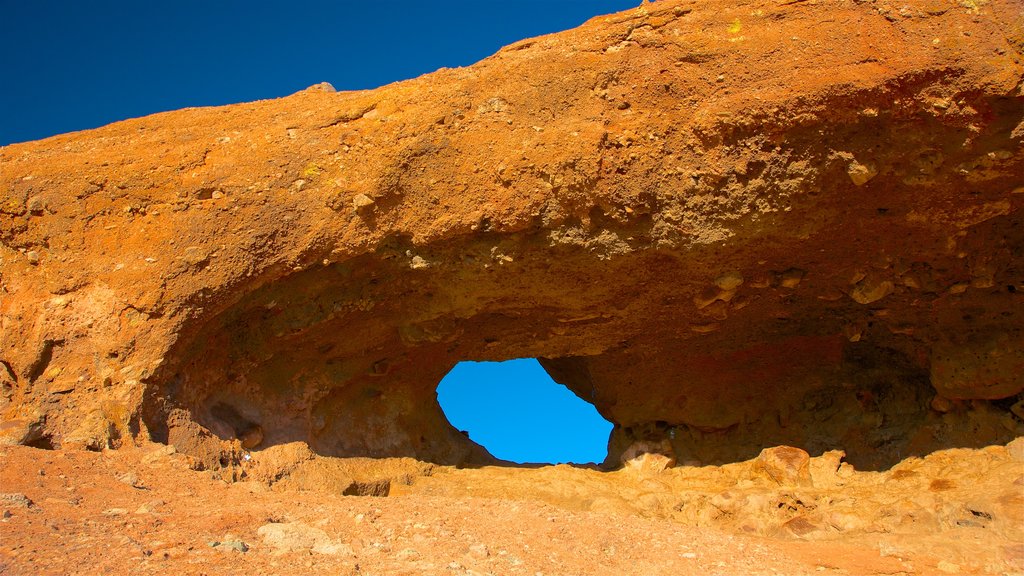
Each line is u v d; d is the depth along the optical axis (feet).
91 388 23.97
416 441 31.37
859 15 21.57
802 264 25.20
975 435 27.04
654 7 23.73
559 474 30.27
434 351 30.22
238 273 24.34
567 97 23.45
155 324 24.11
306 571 15.07
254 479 25.54
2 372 24.85
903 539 21.94
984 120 20.75
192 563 14.85
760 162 22.25
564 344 29.94
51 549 14.93
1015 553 20.21
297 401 27.96
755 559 19.99
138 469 21.88
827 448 30.04
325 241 24.44
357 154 24.39
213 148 25.44
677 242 23.81
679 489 30.19
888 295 26.50
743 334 29.37
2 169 25.89
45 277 25.14
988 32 20.45
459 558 16.96
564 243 24.20
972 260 24.70
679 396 32.22
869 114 21.07
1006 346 26.35
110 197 25.09
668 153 22.86
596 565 17.92
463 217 23.95
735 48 22.24
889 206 23.08
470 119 23.98
